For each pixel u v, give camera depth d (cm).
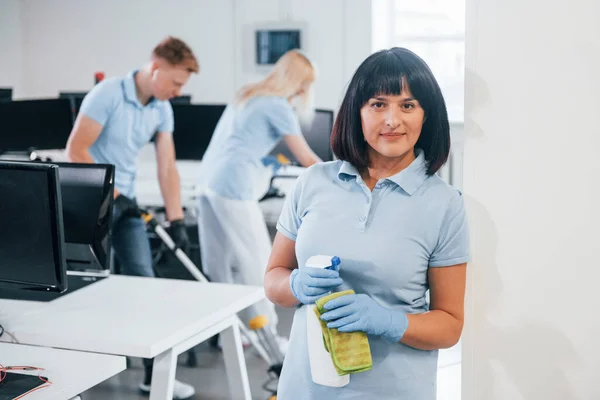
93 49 521
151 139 400
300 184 180
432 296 173
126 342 202
